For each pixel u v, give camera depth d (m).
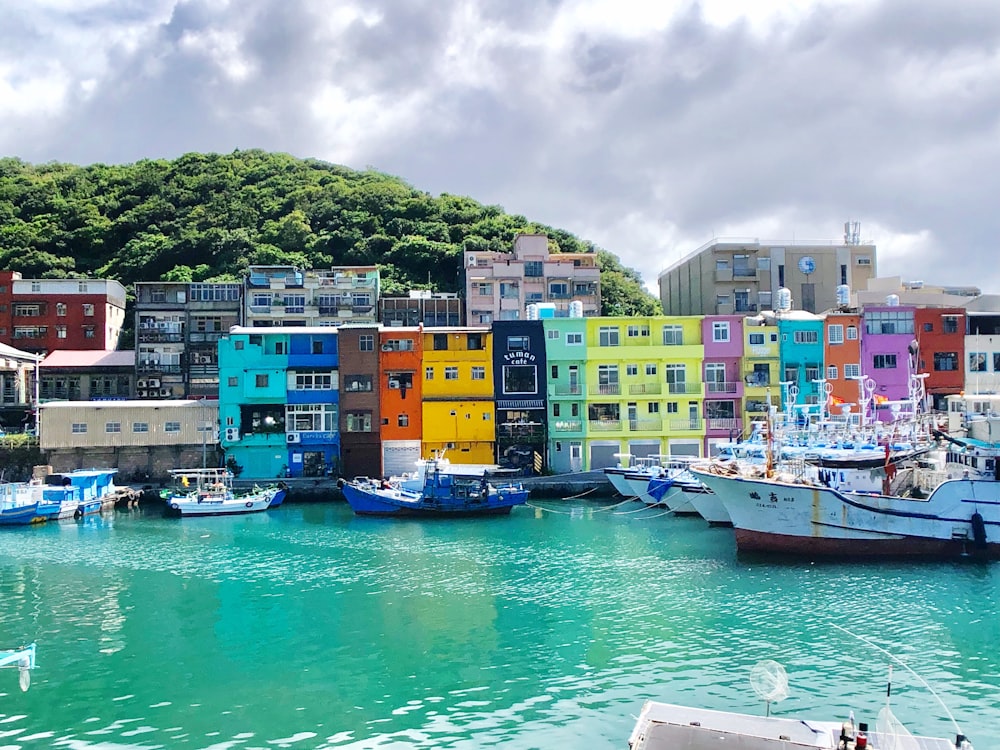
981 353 74.25
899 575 38.09
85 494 60.50
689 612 32.44
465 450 70.44
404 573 39.94
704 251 95.62
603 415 72.19
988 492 41.12
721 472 44.19
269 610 33.88
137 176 121.06
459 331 71.12
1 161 129.88
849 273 95.12
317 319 86.44
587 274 96.25
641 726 18.45
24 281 87.88
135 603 35.22
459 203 123.31
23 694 25.27
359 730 22.50
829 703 23.69
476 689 25.12
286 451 69.88
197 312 83.75
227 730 22.64
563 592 35.84
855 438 51.69
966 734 21.81
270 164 131.88
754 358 72.88
